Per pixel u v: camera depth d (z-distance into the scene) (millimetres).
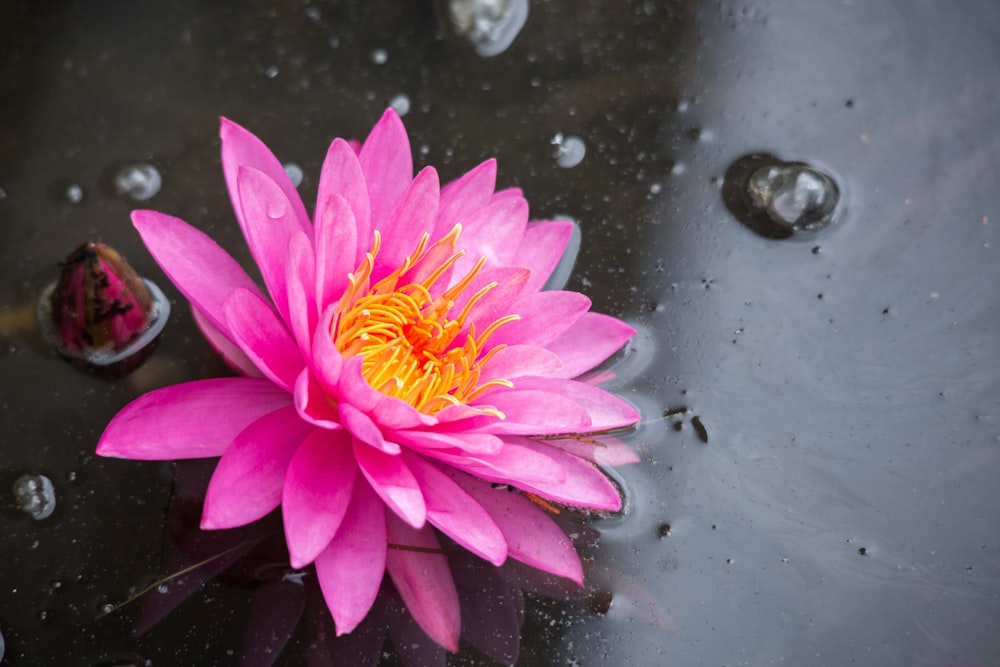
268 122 539
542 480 451
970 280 517
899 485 479
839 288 515
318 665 448
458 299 481
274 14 567
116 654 448
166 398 461
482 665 449
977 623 459
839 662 453
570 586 462
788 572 466
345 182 466
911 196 534
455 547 467
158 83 547
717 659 453
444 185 523
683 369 497
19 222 513
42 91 542
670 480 479
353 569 448
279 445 457
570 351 483
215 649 449
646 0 579
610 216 525
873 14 576
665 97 554
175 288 503
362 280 474
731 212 529
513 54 563
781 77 561
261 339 457
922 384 497
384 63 558
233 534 468
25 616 452
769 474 480
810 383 496
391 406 444
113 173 525
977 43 568
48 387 484
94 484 471
